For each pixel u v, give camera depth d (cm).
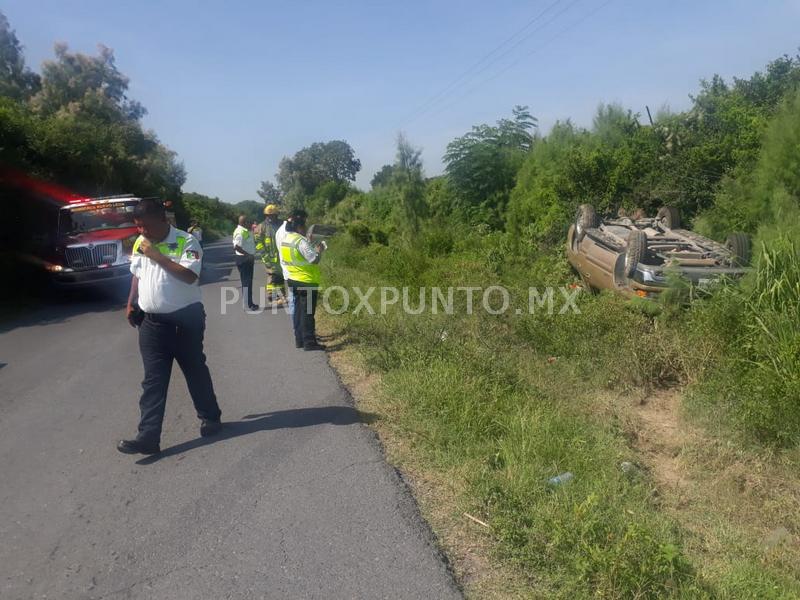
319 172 7206
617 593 315
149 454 513
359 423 559
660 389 647
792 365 541
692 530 404
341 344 855
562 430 510
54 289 1503
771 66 1995
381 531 385
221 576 348
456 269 1084
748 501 437
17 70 3150
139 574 353
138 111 3409
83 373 782
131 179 2809
